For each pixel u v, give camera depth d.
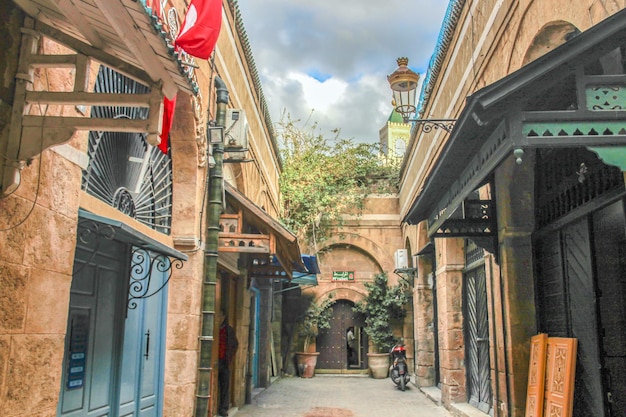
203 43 3.78
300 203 18.59
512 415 6.20
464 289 10.91
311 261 13.40
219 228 7.38
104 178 5.12
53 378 3.53
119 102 3.09
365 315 18.45
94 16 2.79
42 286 3.41
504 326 6.48
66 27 3.30
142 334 6.08
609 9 4.15
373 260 18.78
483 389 9.59
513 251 6.45
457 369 10.62
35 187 3.34
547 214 6.29
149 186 6.27
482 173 4.63
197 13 3.79
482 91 3.68
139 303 6.07
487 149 4.53
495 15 7.08
